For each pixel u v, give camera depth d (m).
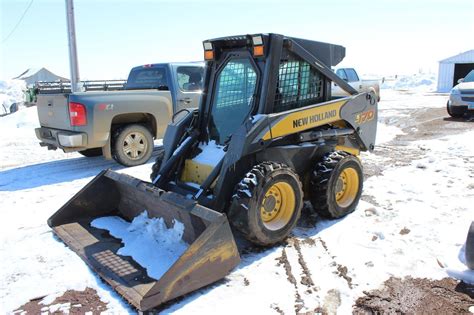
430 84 35.91
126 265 3.57
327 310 3.05
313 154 4.63
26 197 5.86
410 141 9.33
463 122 11.67
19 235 4.41
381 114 14.62
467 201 5.14
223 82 4.60
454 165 6.83
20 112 15.81
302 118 4.31
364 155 7.96
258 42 4.04
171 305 3.12
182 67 8.23
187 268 3.07
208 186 4.02
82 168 7.55
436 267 3.59
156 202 3.97
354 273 3.53
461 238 4.10
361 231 4.35
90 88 8.93
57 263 3.75
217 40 4.45
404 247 3.96
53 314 3.04
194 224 3.57
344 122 5.07
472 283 3.33
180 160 4.62
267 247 4.01
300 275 3.51
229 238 3.26
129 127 7.35
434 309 3.03
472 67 26.73
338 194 4.72
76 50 12.79
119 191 4.59
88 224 4.43
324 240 4.16
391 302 3.12
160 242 3.87
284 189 3.95
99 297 3.23
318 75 4.75
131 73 9.01
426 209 4.92
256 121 3.90
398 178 6.27
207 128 4.70
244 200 3.63
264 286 3.35
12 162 8.31
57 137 6.95
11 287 3.40
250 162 4.04
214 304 3.12
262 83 4.15
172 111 7.92
